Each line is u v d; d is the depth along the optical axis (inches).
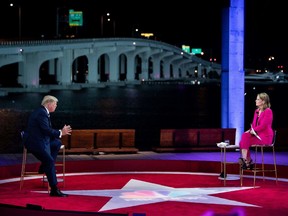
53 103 405.7
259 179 475.8
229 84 690.8
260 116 439.5
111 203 363.6
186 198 382.3
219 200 375.6
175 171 534.0
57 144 413.7
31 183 450.9
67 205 356.2
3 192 406.0
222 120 707.4
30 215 256.1
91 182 455.8
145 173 512.4
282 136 682.8
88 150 641.6
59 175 496.4
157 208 348.2
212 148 673.6
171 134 670.5
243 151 440.8
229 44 688.4
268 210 343.6
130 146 659.4
